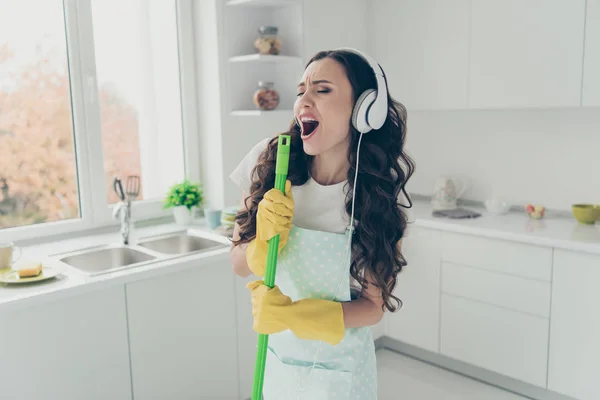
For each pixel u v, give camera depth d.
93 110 2.70
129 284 2.12
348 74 1.15
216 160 3.01
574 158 2.89
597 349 2.36
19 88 2.54
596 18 2.41
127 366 2.13
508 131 3.12
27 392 1.89
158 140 3.02
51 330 1.92
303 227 1.25
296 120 1.30
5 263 2.13
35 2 2.53
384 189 1.23
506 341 2.65
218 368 2.44
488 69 2.79
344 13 3.17
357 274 1.23
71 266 2.21
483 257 2.68
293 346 1.29
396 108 1.30
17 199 2.59
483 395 2.73
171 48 3.00
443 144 3.43
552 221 2.82
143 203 2.95
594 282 2.33
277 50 2.88
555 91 2.58
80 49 2.63
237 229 1.38
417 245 2.96
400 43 3.16
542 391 2.64
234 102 2.99
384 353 3.22
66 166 2.70
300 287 1.25
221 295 2.41
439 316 2.90
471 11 2.82
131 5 2.83
